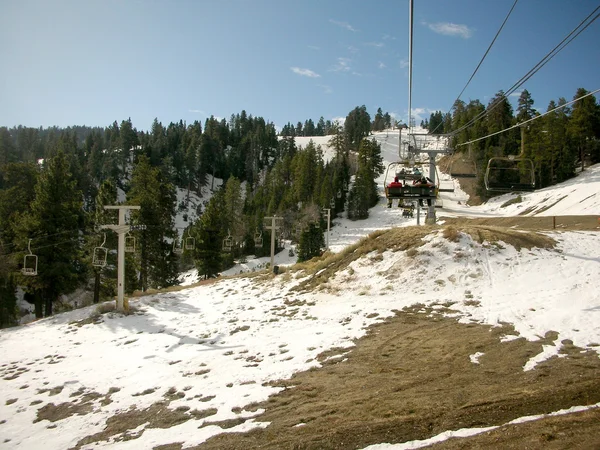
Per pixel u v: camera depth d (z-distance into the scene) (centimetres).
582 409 716
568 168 6531
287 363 1248
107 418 1070
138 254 3672
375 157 10231
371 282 2002
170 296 2689
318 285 2184
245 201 9462
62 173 3412
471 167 6309
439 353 1135
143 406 1102
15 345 1994
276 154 14600
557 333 1163
